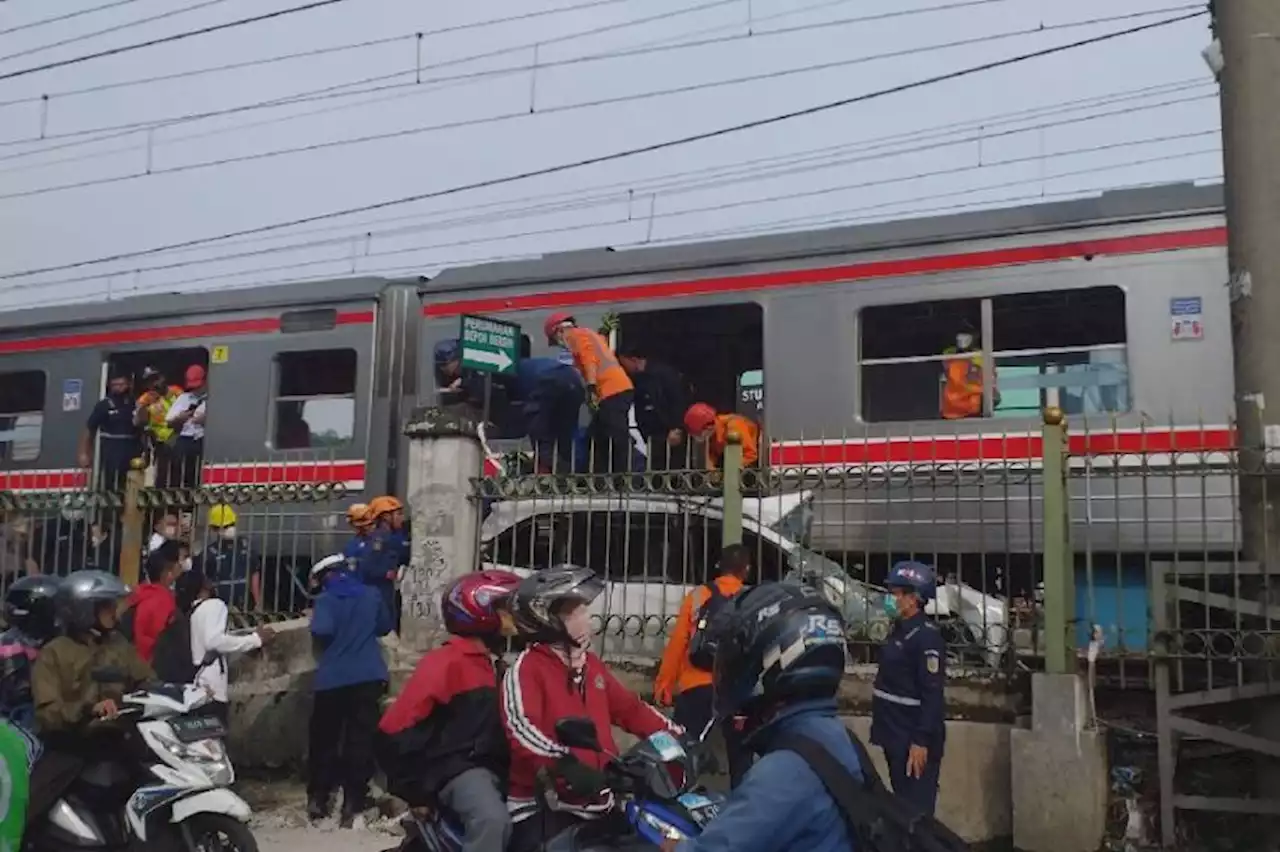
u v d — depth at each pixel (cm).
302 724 901
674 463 1148
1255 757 690
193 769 616
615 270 1212
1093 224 1038
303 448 1370
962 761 741
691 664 728
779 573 851
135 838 612
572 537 895
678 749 408
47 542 1054
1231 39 709
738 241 1169
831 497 970
